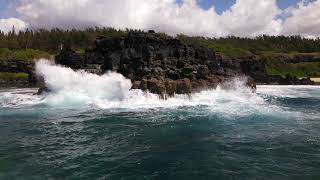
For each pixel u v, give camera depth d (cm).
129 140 1686
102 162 1327
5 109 2706
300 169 1244
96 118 2291
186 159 1373
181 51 4216
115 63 3991
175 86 3234
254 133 1841
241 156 1412
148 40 4053
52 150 1490
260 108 2750
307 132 1867
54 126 2023
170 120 2214
